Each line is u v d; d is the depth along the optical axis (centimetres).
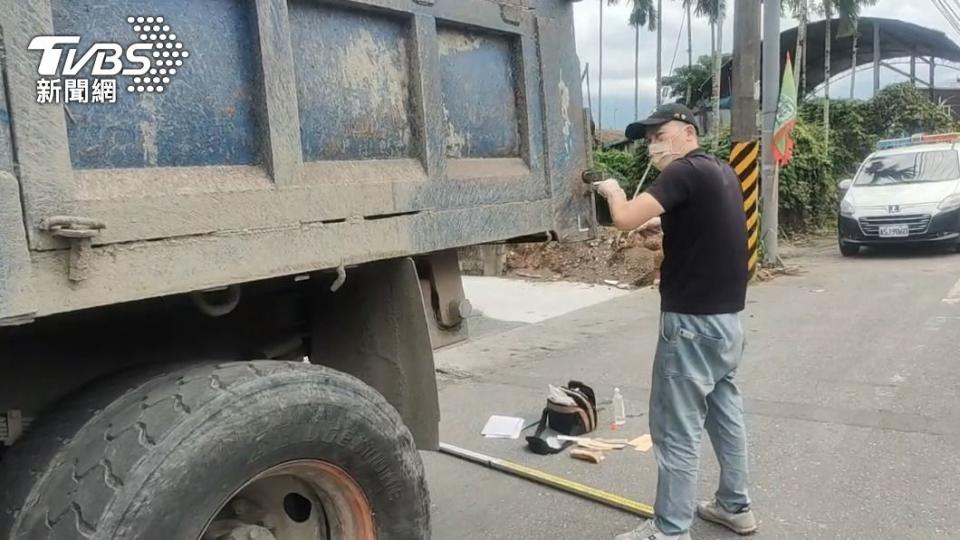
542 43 297
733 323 307
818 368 609
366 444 214
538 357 705
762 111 1136
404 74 248
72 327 216
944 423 473
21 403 207
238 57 200
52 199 160
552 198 302
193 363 216
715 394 337
